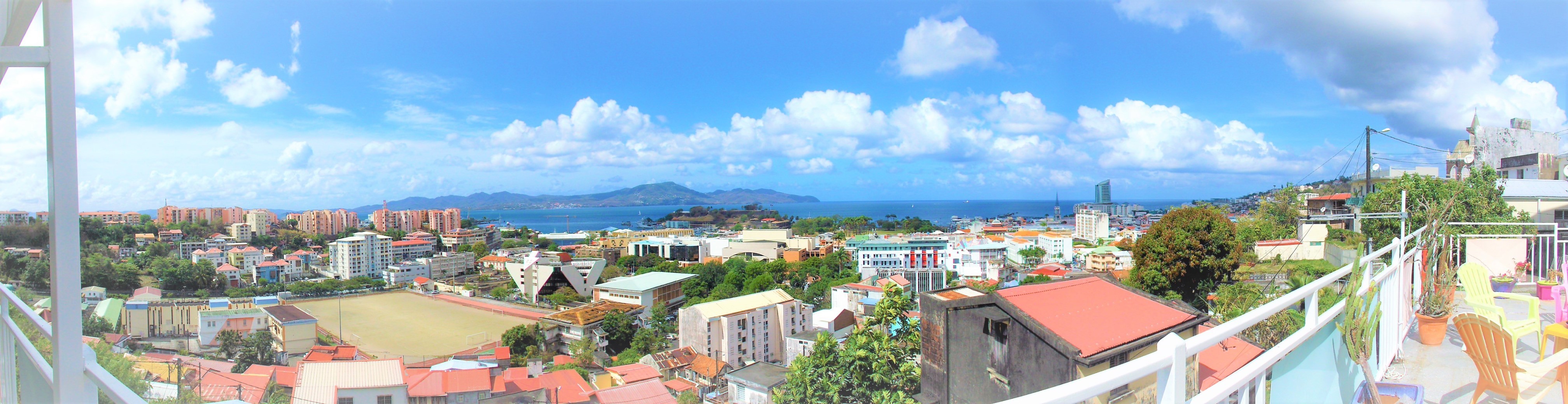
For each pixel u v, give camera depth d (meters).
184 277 97.62
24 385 4.50
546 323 66.12
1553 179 28.33
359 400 30.69
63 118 3.27
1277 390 3.21
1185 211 23.86
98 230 87.56
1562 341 4.52
